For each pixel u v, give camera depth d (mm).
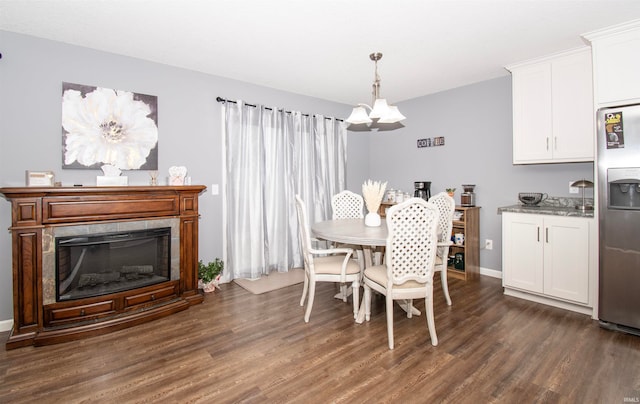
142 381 1819
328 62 3180
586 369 1902
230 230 3605
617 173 2338
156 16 2277
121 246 2670
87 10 2188
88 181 2795
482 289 3361
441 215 3197
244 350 2152
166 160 3213
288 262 4141
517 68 3232
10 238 2488
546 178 3365
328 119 4629
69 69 2691
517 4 2146
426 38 2652
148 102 3078
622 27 2359
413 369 1919
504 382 1788
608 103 2447
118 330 2447
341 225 3002
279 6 2160
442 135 4273
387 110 2486
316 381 1811
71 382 1812
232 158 3615
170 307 2748
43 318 2285
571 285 2730
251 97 3836
